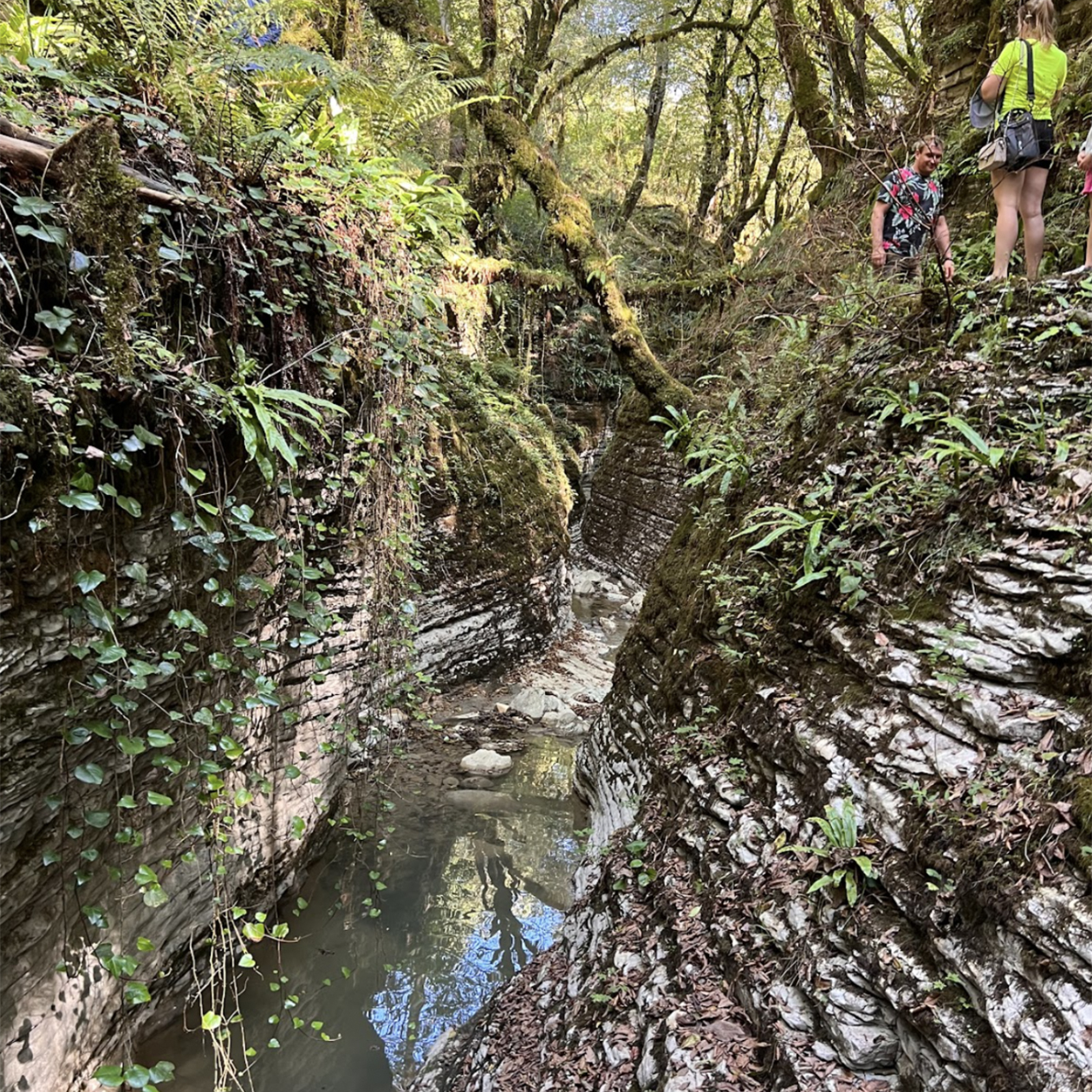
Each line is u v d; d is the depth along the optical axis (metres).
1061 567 2.51
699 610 4.86
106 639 2.43
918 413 3.49
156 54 2.83
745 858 3.12
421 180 4.92
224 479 3.00
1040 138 4.00
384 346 4.40
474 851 5.62
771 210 19.80
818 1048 2.33
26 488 2.02
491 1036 3.70
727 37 15.27
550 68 14.10
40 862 2.35
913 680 2.77
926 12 8.04
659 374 8.90
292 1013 3.92
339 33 6.86
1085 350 3.16
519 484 10.23
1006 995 1.92
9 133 2.16
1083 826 1.96
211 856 3.27
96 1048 2.80
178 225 2.69
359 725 5.39
